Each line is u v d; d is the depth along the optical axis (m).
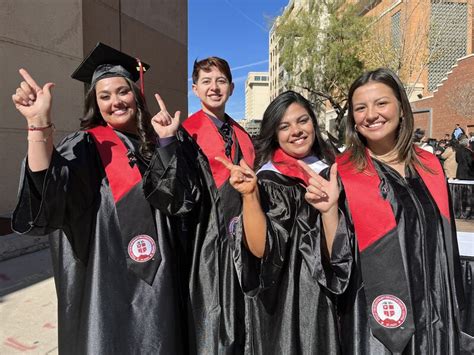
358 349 1.67
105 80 2.00
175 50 12.70
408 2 18.58
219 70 2.55
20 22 6.26
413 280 1.64
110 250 1.83
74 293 1.86
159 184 1.82
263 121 2.20
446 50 21.03
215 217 2.20
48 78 6.75
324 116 27.30
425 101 23.56
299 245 1.88
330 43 21.06
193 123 2.50
